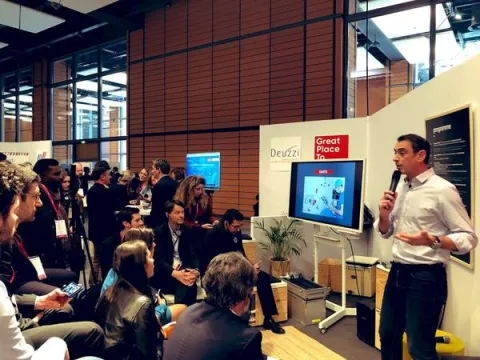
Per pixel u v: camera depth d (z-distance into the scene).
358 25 6.54
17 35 10.39
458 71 2.47
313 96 6.77
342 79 6.49
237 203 7.76
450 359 1.96
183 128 8.54
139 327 1.81
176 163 8.69
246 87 7.57
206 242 3.46
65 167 7.61
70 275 3.05
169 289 3.21
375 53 7.65
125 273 1.96
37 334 1.86
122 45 10.19
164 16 8.71
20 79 12.65
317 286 3.72
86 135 11.09
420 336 2.02
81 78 10.84
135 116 9.40
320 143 4.52
